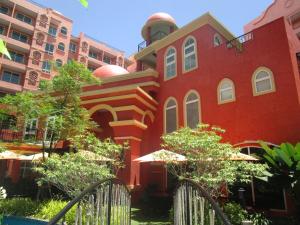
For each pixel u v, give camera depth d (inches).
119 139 613.6
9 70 1445.6
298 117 457.7
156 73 764.6
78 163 401.4
